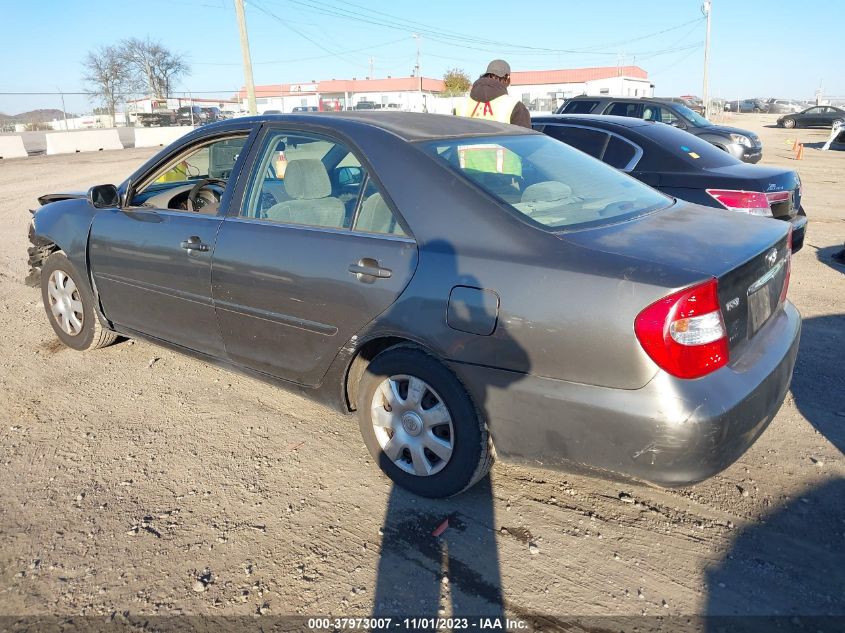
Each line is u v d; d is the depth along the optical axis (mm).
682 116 13742
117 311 4418
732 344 2547
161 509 3068
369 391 3150
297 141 3463
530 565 2684
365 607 2473
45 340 5273
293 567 2682
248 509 3061
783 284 3135
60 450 3594
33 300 6438
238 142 3914
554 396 2537
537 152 3568
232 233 3525
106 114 40562
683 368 2357
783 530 2877
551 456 2658
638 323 2354
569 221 2873
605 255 2533
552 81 65000
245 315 3514
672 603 2484
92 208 4473
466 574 2637
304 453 3545
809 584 2570
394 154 3082
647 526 2920
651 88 62406
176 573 2654
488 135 3531
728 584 2576
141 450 3588
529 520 2967
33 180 17344
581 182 3389
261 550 2783
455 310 2715
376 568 2672
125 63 47750
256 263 3371
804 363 4551
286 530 2908
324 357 3230
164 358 4863
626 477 2537
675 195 5805
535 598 2510
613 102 14164
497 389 2678
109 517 3008
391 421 3111
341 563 2703
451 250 2781
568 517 2986
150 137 32156
